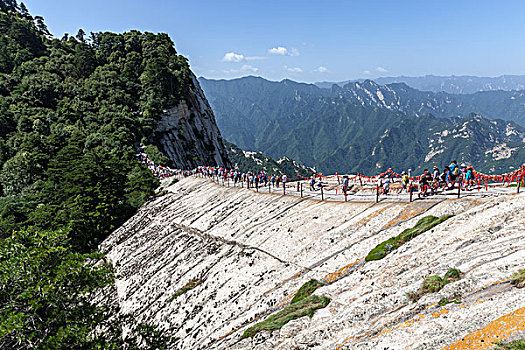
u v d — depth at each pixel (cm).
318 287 1948
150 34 13625
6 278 1998
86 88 10731
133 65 12175
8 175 7538
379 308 1370
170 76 11512
